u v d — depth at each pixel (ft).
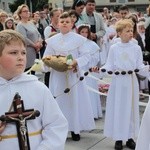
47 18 49.14
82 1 27.04
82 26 21.31
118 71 17.80
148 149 8.89
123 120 17.85
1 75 8.46
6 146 8.16
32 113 8.27
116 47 17.89
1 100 8.30
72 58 18.65
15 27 31.76
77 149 18.06
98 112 23.73
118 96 17.83
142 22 33.06
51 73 19.65
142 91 29.22
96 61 21.11
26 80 8.51
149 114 8.86
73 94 19.24
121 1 191.01
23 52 8.37
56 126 8.61
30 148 8.27
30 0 107.24
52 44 19.35
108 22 50.03
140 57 17.95
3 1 149.59
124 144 18.75
